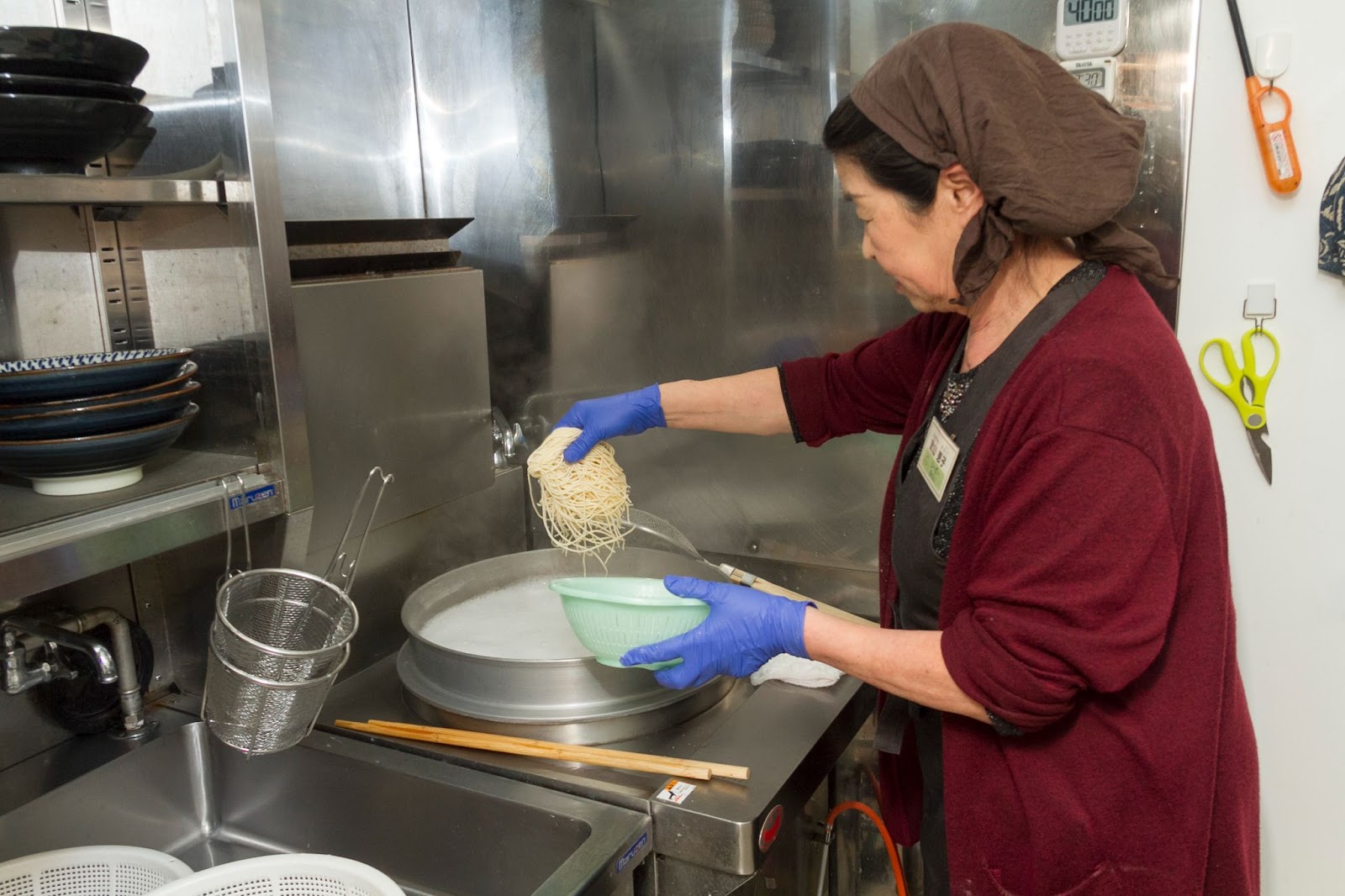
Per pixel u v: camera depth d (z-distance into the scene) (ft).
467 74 6.71
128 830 4.63
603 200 6.56
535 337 6.99
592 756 4.49
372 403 5.40
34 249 4.49
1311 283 5.01
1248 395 5.23
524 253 6.89
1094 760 3.51
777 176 6.04
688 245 6.38
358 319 5.24
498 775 4.46
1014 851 3.69
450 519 6.25
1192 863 3.48
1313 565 5.24
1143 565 3.17
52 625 4.42
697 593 4.05
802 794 4.57
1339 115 4.83
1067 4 5.09
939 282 3.54
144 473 4.30
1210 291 5.21
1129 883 3.52
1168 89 5.02
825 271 6.03
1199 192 5.14
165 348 4.71
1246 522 5.34
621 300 6.65
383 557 5.74
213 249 4.34
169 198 3.88
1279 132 4.85
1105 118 3.14
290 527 4.57
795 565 6.52
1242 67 4.94
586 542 4.85
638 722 4.78
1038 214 3.06
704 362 6.51
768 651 3.94
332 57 6.16
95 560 3.69
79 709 4.81
